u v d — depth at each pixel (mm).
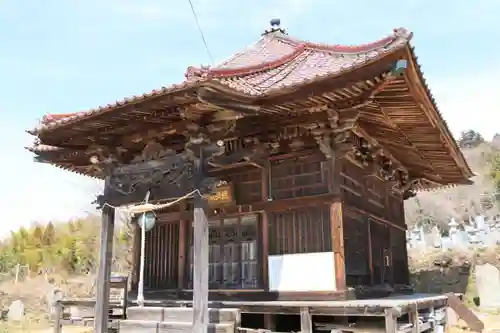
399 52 6883
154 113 8336
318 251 9555
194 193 8367
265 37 15523
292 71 10570
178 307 9602
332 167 9672
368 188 11961
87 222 47094
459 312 15555
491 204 45156
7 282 33031
